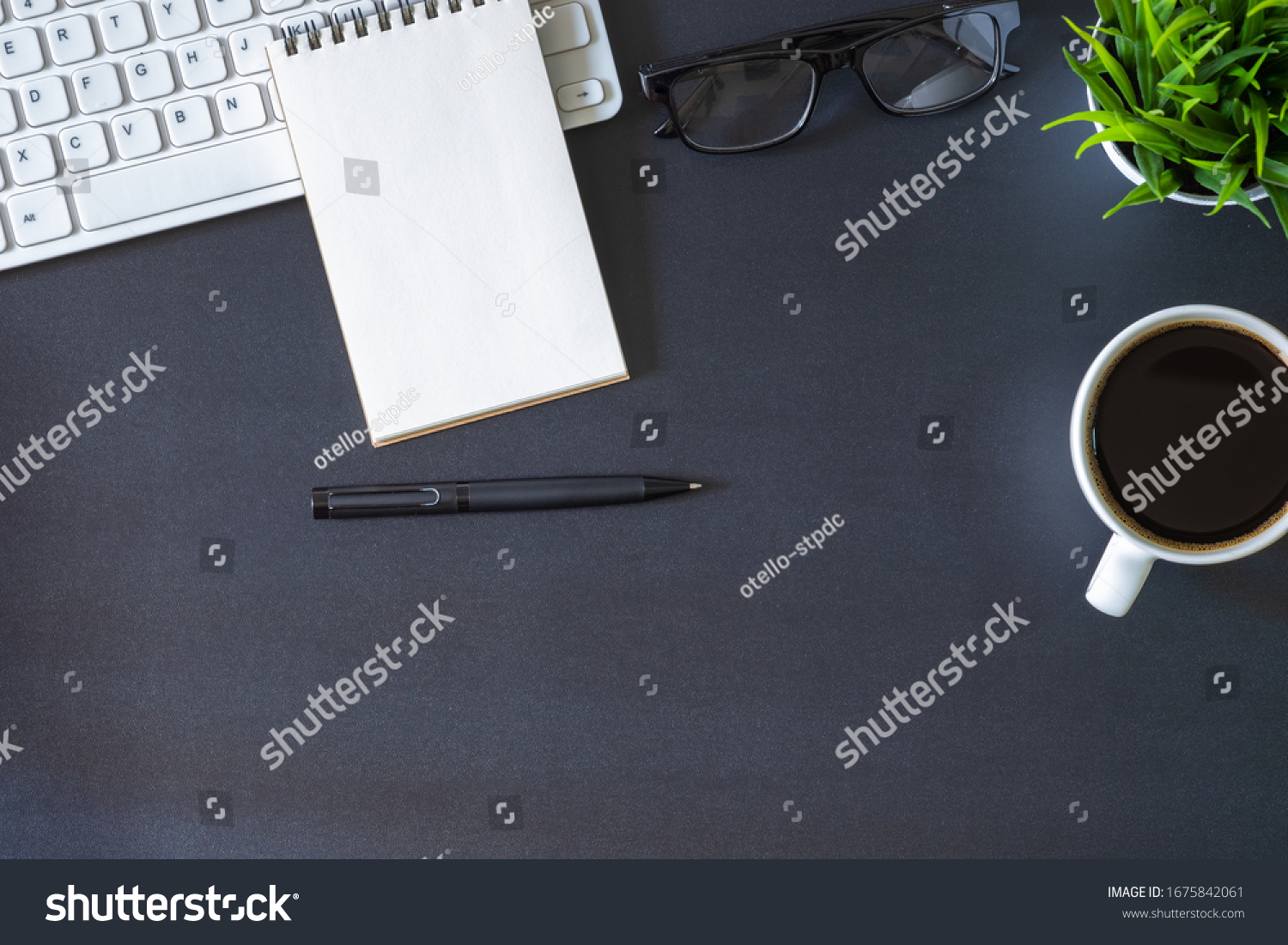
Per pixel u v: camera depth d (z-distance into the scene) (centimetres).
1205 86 50
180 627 66
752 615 65
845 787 65
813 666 65
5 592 66
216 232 65
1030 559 65
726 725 65
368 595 66
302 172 62
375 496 64
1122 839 64
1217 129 53
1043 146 64
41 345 66
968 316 65
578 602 66
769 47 62
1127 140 54
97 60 62
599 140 65
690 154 65
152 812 66
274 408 66
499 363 63
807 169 65
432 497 64
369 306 63
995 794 65
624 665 66
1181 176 55
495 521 66
